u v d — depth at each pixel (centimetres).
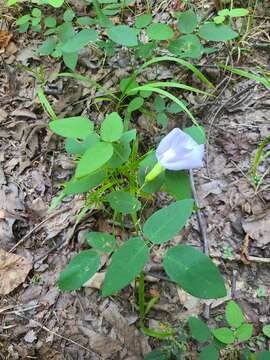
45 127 38
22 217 34
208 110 37
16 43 43
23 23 40
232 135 36
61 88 40
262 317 29
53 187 35
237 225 32
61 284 24
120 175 32
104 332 29
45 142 37
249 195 33
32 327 30
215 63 39
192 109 37
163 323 29
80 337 29
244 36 40
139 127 36
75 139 29
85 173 24
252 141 35
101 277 31
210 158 35
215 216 32
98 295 30
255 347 27
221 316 29
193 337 26
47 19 40
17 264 32
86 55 41
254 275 30
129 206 27
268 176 33
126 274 22
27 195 35
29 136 37
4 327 30
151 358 27
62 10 44
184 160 26
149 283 30
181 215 24
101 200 31
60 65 41
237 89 38
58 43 39
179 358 27
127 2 38
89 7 44
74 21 43
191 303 29
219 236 32
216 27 35
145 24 35
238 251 31
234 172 34
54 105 39
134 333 29
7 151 37
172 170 27
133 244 23
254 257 31
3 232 33
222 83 38
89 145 27
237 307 26
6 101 40
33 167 36
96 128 37
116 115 26
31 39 43
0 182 35
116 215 32
